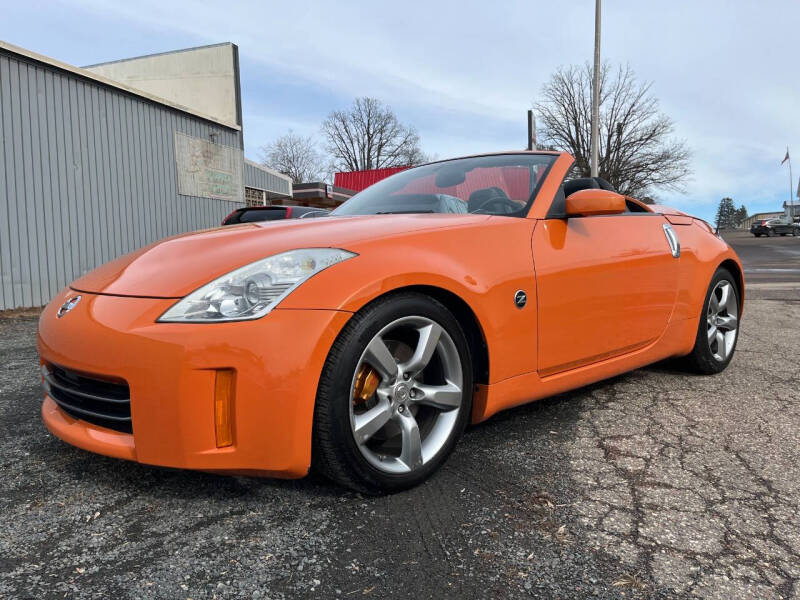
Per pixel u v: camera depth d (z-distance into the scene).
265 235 1.94
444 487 1.86
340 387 1.63
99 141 9.65
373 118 58.28
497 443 2.24
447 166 2.89
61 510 1.72
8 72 8.02
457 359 1.93
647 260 2.69
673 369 3.44
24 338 5.21
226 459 1.58
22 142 8.24
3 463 2.07
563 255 2.28
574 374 2.37
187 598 1.31
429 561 1.45
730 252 3.38
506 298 2.04
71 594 1.32
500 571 1.41
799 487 1.87
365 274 1.69
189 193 12.09
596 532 1.59
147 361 1.57
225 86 16.45
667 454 2.14
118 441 1.69
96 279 1.96
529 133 13.84
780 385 3.08
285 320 1.58
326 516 1.68
